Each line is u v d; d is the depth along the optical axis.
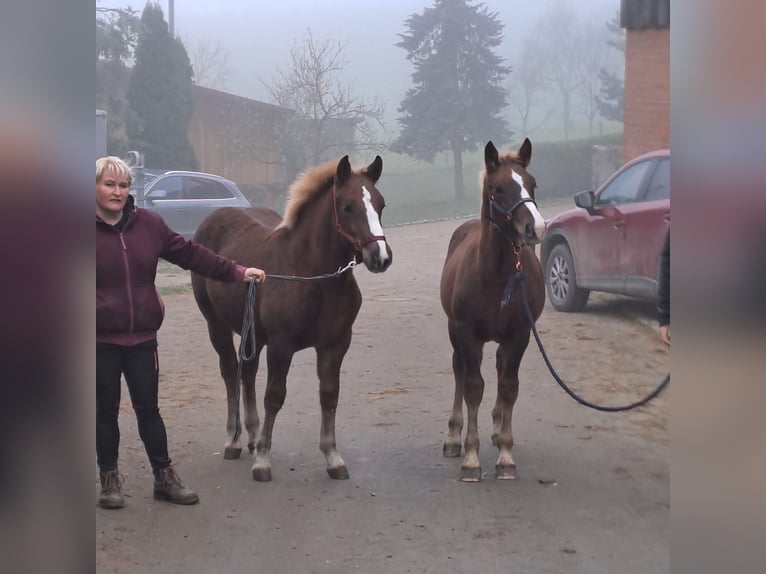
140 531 4.85
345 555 4.50
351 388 8.02
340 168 5.40
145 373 5.15
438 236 20.95
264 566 4.38
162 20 25.05
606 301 12.05
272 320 5.61
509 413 5.73
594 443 6.36
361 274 15.55
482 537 4.69
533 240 5.14
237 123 26.45
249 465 6.04
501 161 5.54
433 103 29.08
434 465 5.95
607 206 10.47
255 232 6.27
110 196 4.93
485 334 5.61
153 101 24.78
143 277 5.09
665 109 14.25
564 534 4.71
